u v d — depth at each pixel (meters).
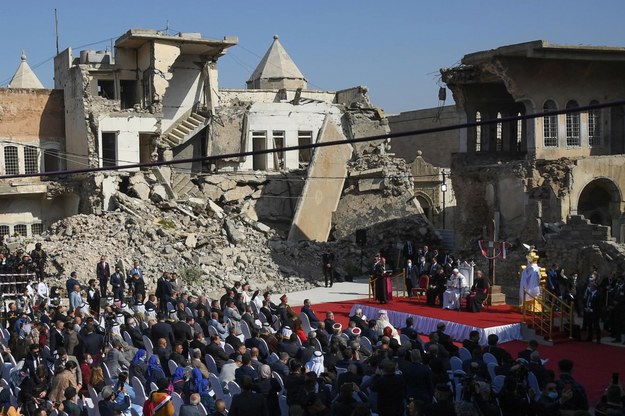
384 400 14.52
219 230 42.88
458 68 39.78
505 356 18.41
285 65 64.06
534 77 36.91
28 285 30.45
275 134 53.84
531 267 27.55
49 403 17.45
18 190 46.97
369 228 45.78
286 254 41.97
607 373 22.09
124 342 21.95
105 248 37.41
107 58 50.41
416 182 58.88
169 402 15.01
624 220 36.50
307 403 13.27
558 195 35.56
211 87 52.56
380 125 55.72
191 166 51.84
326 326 23.06
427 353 17.09
